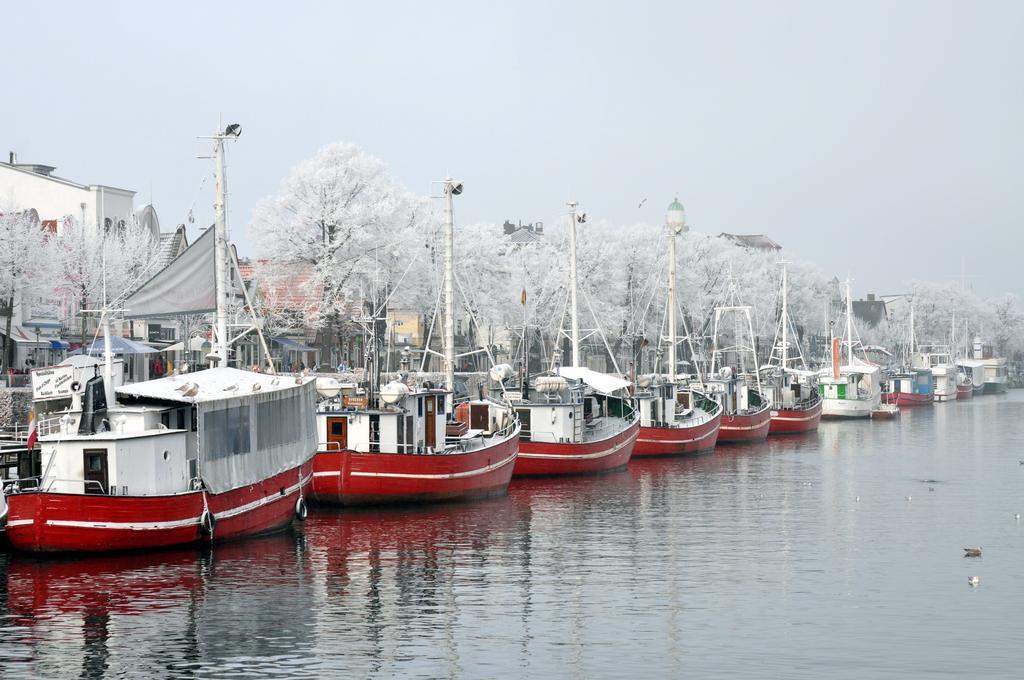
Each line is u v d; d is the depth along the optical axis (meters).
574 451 81.69
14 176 127.00
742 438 115.44
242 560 51.25
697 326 172.00
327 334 132.75
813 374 154.88
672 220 111.19
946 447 112.75
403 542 56.56
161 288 60.09
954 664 37.47
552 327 146.75
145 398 52.72
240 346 109.88
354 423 65.75
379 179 119.94
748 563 52.66
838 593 46.84
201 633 40.25
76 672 36.22
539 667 37.03
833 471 89.94
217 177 61.06
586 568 51.38
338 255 117.00
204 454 52.09
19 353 105.50
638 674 36.41
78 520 48.06
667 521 64.19
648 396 98.94
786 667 37.12
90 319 106.75
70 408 53.78
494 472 70.31
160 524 49.75
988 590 47.44
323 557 52.62
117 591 45.22
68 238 106.81
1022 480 84.25
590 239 153.75
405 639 39.88
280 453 57.84
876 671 36.75
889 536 59.81
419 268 124.81
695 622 42.31
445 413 72.25
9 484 52.62
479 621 42.22
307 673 36.28
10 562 49.00
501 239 146.12
